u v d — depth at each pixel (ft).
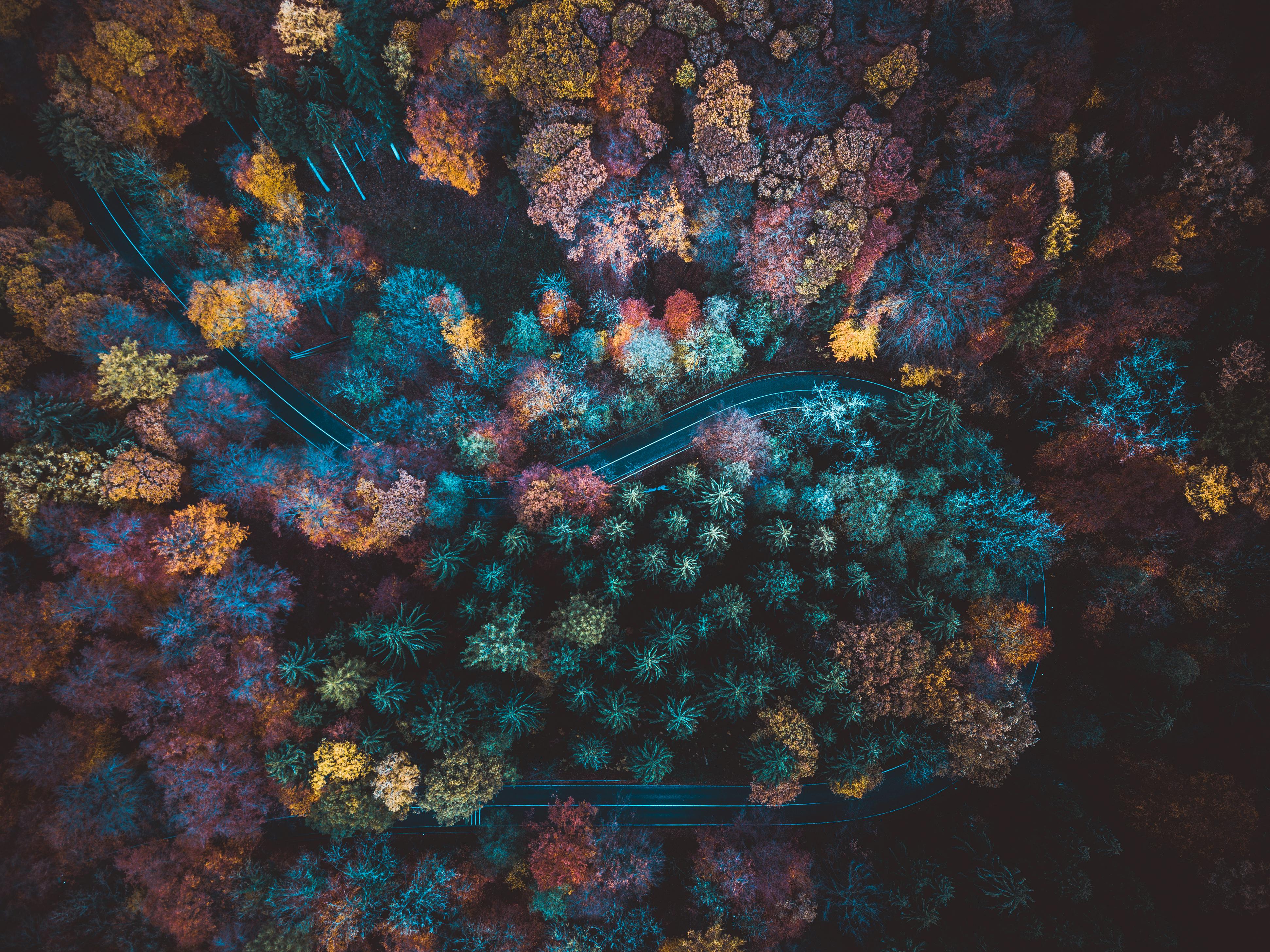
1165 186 159.84
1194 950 145.69
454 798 147.64
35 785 147.74
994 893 146.72
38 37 158.71
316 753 148.97
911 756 165.78
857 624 162.30
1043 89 159.94
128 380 158.81
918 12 155.63
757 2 154.81
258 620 164.04
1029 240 158.51
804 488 178.91
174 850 150.51
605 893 153.69
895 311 171.73
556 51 152.46
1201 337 162.71
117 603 155.53
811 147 162.09
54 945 142.51
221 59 163.12
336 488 171.83
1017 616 168.14
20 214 168.35
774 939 150.41
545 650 161.27
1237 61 151.02
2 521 154.71
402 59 162.20
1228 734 166.20
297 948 143.13
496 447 182.50
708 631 166.40
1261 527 161.68
